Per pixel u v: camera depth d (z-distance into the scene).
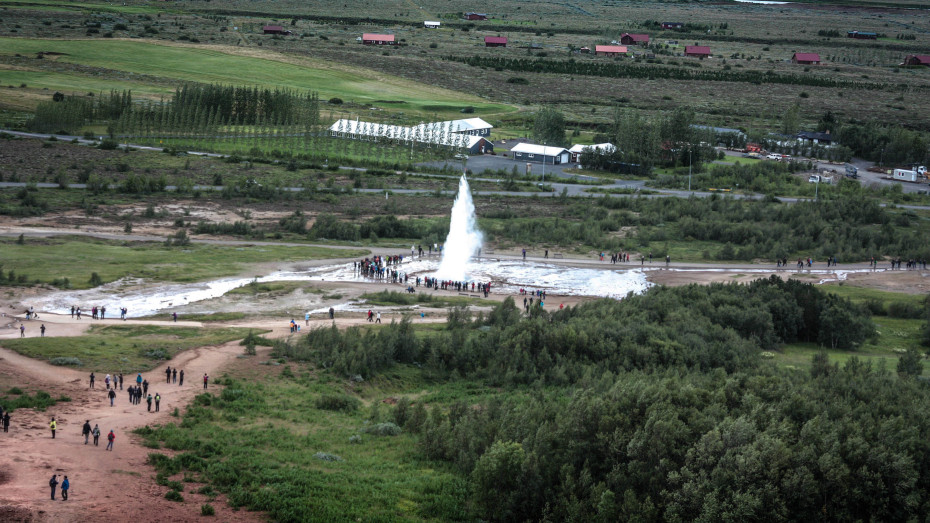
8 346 105.25
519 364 114.19
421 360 117.81
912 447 76.75
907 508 72.56
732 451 74.12
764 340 133.12
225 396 95.25
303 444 85.06
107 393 92.31
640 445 75.69
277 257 172.50
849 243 196.38
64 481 64.75
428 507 73.38
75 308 129.12
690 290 146.00
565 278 167.50
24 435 77.19
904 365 111.75
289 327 126.50
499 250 189.12
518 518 74.50
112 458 74.25
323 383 104.94
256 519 67.56
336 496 72.88
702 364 114.88
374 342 115.06
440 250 186.88
